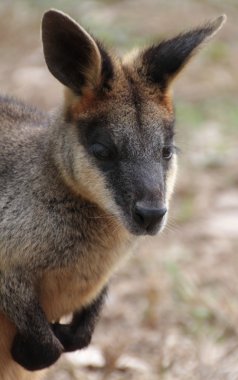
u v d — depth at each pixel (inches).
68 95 452.4
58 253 450.6
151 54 460.4
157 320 599.8
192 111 897.5
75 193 451.2
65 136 448.5
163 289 624.4
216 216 731.4
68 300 466.3
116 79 448.8
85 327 485.7
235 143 853.8
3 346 469.1
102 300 490.9
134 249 484.1
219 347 567.8
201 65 988.6
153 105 446.3
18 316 447.8
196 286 636.7
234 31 1066.7
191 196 758.5
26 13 1021.8
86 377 538.9
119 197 436.5
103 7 1082.1
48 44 441.4
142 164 435.2
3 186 455.8
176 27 1032.2
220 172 804.0
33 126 481.1
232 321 589.9
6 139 469.7
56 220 450.0
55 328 477.7
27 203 449.7
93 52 438.6
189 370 546.0
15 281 447.2
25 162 457.7
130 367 548.7
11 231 447.5
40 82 905.5
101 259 461.1
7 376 481.7
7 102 498.9
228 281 645.9
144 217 429.4
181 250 681.6
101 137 439.5
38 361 454.3
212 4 1114.1
